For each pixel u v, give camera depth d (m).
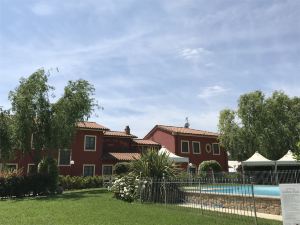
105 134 40.34
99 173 37.47
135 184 18.86
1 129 25.50
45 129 26.53
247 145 41.53
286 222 7.30
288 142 39.94
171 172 19.34
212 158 47.06
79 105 27.70
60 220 12.54
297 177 22.86
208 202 16.11
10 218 13.28
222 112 44.56
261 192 18.81
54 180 26.06
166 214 13.45
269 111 40.97
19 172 27.38
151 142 44.59
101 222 11.93
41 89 26.67
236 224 11.17
